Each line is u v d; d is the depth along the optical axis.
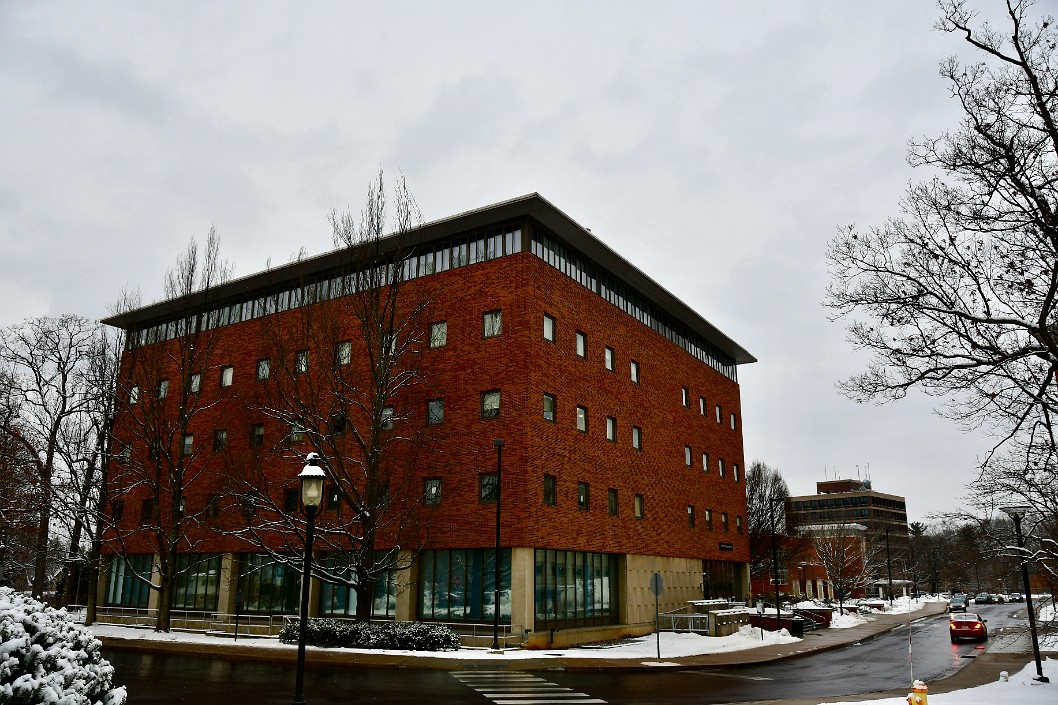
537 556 30.42
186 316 35.59
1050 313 15.70
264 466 36.34
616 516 36.25
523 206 31.72
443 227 33.66
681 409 45.84
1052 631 20.95
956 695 18.09
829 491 146.75
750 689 20.09
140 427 38.94
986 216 15.23
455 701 16.66
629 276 40.03
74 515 35.78
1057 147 14.78
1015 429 15.77
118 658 24.67
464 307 32.94
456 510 30.95
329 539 30.75
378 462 29.34
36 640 7.59
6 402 38.25
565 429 32.94
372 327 30.78
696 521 45.31
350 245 30.81
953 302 15.79
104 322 41.97
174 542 33.81
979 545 21.27
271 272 37.97
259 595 35.97
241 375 39.16
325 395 34.50
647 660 26.19
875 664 28.14
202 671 21.34
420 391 32.94
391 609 31.91
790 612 47.22
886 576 116.06
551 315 33.12
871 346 16.52
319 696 17.02
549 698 17.47
